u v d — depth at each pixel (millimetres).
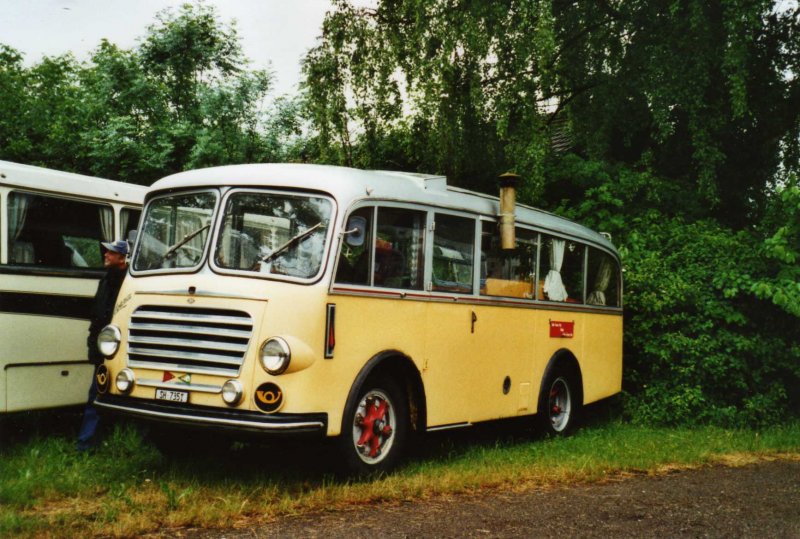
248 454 7371
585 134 16578
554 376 9359
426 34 13891
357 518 5406
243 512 5477
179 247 6566
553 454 8156
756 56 15539
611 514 5789
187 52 23172
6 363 7367
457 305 7648
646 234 12586
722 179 16016
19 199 7594
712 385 10867
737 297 11133
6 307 7395
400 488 6215
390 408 6777
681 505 6172
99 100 21578
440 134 14719
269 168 6676
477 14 13586
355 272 6473
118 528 4941
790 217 11039
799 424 10680
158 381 6184
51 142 22516
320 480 6414
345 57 15297
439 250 7461
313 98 15492
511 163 14844
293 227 6355
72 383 7992
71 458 6926
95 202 8367
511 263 8602
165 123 19875
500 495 6320
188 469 6652
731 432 9992
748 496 6602
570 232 9781
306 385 5918
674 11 13953
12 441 7676
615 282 10945
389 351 6719
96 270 8312
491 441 9016
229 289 6125
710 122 14438
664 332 11203
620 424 10586
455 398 7574
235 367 5938
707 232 12219
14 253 7516
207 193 6652
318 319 6074
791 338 11156
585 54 16562
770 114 15781
